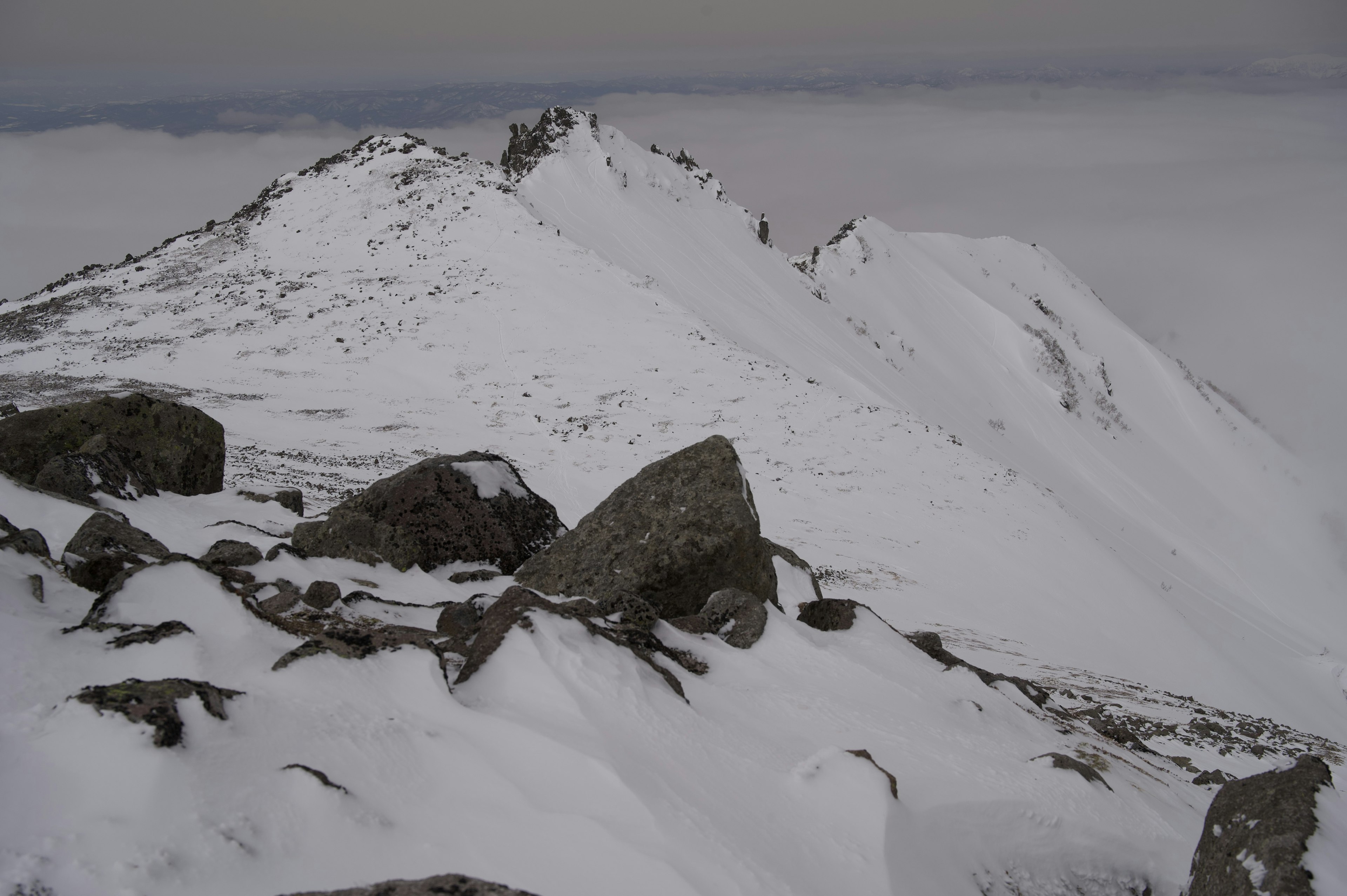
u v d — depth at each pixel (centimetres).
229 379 5353
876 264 17025
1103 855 585
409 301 6862
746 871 387
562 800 405
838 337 10606
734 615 812
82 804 318
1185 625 3928
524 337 6250
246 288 7319
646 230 10325
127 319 6650
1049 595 3553
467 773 413
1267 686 3981
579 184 11031
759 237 13650
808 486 4266
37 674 418
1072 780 645
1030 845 564
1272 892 405
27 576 593
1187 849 629
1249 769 1381
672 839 390
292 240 8569
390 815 369
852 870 438
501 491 1208
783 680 716
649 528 955
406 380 5538
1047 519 4375
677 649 733
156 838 308
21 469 1247
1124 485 12688
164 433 1393
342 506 1143
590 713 499
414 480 1153
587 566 952
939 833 523
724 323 8100
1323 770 478
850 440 4962
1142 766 833
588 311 6700
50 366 5494
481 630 590
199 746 360
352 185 9694
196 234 9206
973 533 4022
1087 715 1084
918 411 9144
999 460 9294
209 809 329
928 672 821
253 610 544
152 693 377
